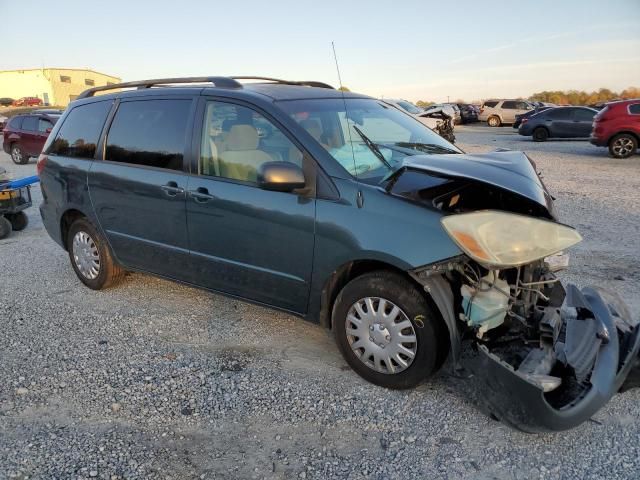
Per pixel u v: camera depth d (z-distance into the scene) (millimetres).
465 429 3029
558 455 2811
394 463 2775
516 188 3006
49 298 5117
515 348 3236
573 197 9297
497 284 3154
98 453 2873
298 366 3740
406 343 3262
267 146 3717
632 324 3377
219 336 4227
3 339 4238
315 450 2887
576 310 3326
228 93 3973
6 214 8008
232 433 3035
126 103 4676
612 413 3150
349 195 3328
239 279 3947
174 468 2758
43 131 17016
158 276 4633
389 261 3146
